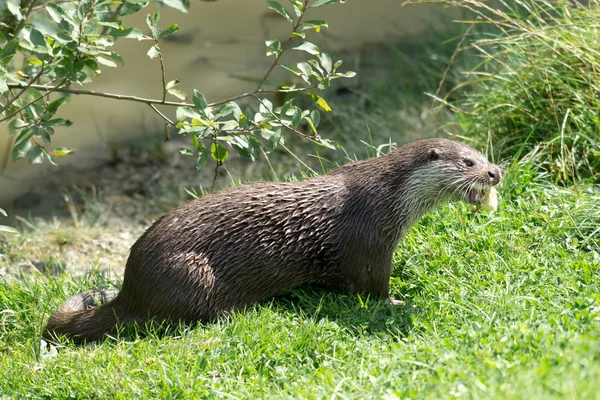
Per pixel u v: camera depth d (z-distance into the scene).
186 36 27.61
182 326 12.23
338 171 13.25
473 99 18.92
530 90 16.39
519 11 21.98
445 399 8.86
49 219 20.06
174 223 12.47
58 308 12.99
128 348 11.68
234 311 12.59
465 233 13.78
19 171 22.30
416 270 13.35
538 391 8.35
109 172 21.95
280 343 11.41
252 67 25.39
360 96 22.91
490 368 9.52
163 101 13.02
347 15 28.25
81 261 17.22
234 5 29.88
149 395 10.70
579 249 13.56
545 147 15.52
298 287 13.30
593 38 15.90
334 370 10.67
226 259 12.41
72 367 11.42
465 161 12.67
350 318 12.24
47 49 11.92
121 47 27.02
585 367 8.84
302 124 22.42
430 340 11.18
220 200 12.71
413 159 12.81
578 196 14.41
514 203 14.75
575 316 10.91
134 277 12.36
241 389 10.52
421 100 21.83
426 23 24.33
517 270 12.82
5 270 16.48
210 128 12.70
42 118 12.87
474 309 11.95
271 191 12.85
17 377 11.40
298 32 12.81
